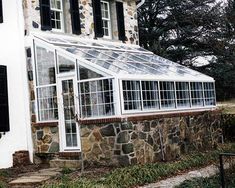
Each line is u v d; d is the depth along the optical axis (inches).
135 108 520.4
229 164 449.7
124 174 436.8
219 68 1109.1
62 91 554.6
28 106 583.5
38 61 577.6
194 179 422.3
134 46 778.8
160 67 647.8
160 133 552.4
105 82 511.2
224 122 756.0
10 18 591.5
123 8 768.3
